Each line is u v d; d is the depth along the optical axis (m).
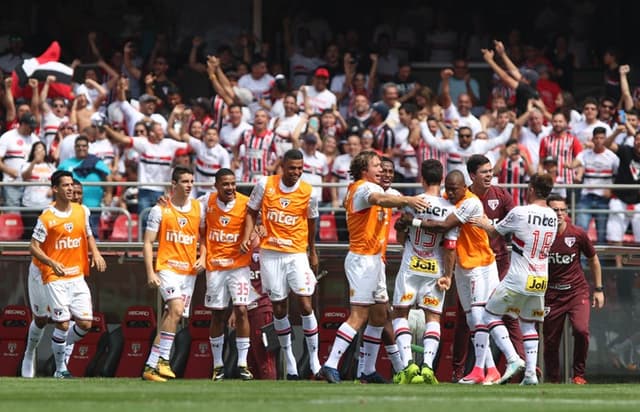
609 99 53.84
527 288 35.81
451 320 45.28
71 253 41.31
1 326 46.97
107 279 47.38
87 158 49.03
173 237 38.78
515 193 47.84
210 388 31.95
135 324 46.19
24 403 25.89
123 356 45.97
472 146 49.56
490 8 64.81
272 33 65.00
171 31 64.69
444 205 35.22
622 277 45.94
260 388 32.09
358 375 40.62
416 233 35.69
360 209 34.75
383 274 35.28
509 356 36.22
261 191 39.44
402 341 35.75
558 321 41.34
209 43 64.88
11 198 48.12
